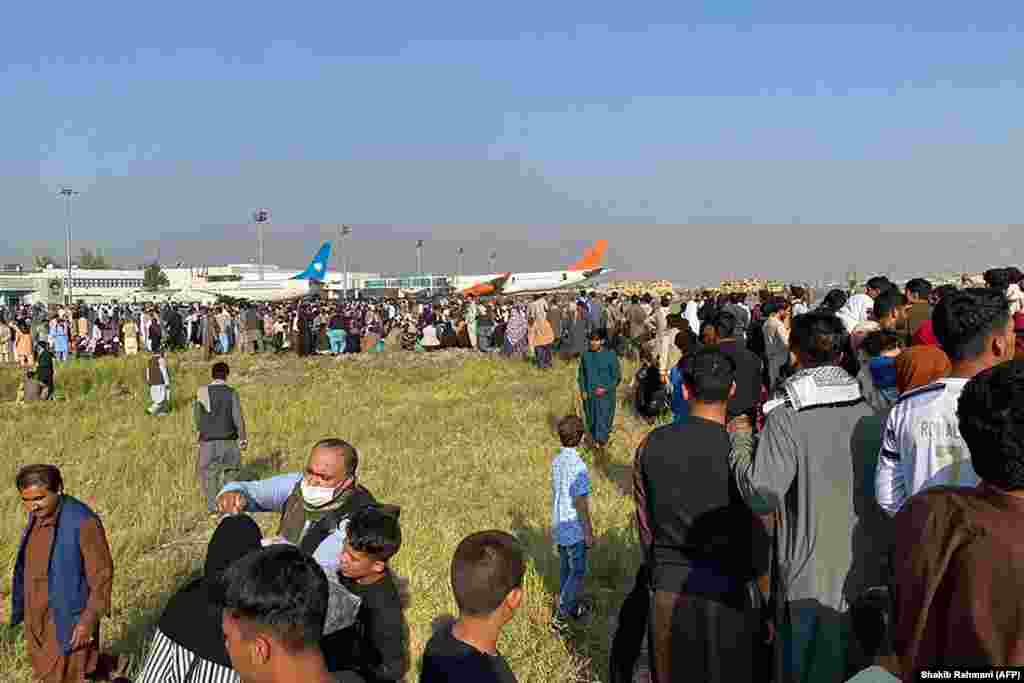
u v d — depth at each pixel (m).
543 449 12.20
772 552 3.93
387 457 12.20
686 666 3.75
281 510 4.36
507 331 26.19
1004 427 2.18
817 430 3.61
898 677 2.42
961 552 2.19
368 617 3.46
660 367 13.23
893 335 5.09
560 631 5.92
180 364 27.73
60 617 4.55
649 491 3.92
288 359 29.59
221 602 2.86
